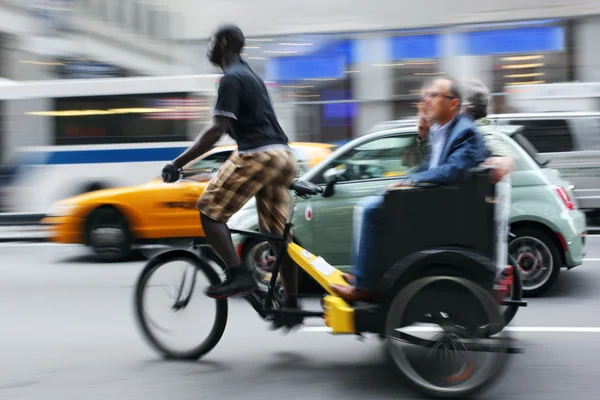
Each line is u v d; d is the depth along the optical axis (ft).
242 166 14.51
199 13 69.05
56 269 29.68
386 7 65.10
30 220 46.14
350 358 15.65
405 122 31.40
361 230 13.61
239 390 13.70
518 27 63.77
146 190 32.19
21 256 34.06
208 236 14.75
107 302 22.27
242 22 67.62
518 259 22.13
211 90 47.78
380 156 21.85
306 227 22.00
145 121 47.75
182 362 15.57
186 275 15.60
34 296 23.58
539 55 63.72
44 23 61.41
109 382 14.33
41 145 47.91
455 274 12.89
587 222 41.42
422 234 13.08
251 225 21.62
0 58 61.21
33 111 48.01
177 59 70.13
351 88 65.87
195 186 32.07
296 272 15.25
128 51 67.41
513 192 22.08
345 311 13.55
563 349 16.15
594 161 36.70
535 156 23.34
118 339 17.71
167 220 32.07
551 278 21.91
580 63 63.52
